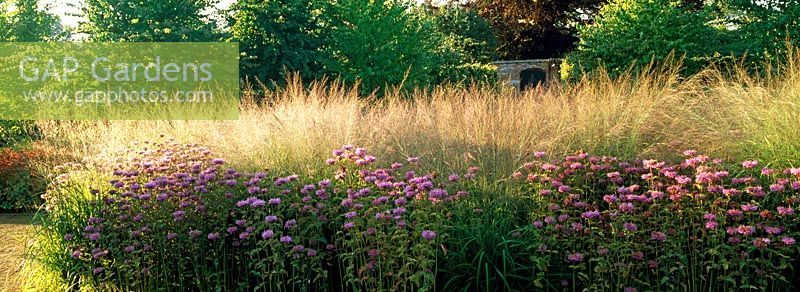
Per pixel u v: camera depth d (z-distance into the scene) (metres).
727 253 3.21
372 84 15.20
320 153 5.34
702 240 3.31
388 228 3.49
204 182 4.05
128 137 7.20
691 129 5.22
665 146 5.11
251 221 3.69
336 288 3.85
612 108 5.71
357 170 4.50
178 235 3.85
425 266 3.22
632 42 13.63
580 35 15.02
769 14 14.23
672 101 5.78
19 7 15.02
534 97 6.42
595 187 4.33
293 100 7.32
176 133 7.00
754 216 3.52
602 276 3.28
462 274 3.59
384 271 3.54
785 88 5.36
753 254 3.48
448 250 3.62
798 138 4.51
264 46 15.75
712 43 13.80
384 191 3.85
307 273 3.70
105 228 4.09
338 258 3.84
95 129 7.93
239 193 4.43
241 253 3.90
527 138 5.16
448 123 5.72
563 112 5.70
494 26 29.64
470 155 4.74
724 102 5.62
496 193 4.32
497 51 29.67
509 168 4.71
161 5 15.27
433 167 5.00
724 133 4.91
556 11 28.30
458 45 24.61
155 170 4.58
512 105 5.74
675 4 13.92
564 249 3.58
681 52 13.28
